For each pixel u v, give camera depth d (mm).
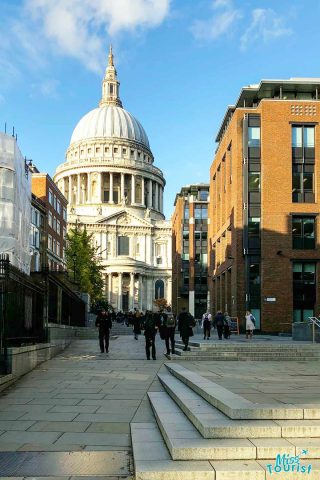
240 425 7562
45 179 73562
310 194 43469
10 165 38000
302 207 43125
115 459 7781
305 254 42750
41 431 9367
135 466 6848
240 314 43281
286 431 7488
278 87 46500
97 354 23562
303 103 43938
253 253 43250
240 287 43500
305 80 45656
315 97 46344
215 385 11039
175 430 8070
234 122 45562
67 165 144375
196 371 16000
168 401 11227
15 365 14898
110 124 149625
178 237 89562
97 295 73812
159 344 30672
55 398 12422
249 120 44531
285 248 42625
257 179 44031
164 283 131750
